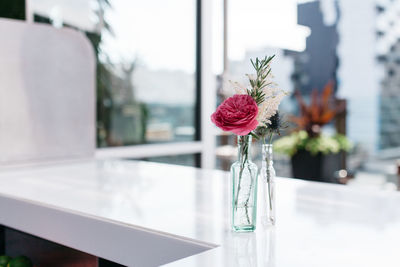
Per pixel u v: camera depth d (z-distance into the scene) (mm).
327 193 1473
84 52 2551
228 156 4234
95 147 2775
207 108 3941
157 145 3525
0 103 2188
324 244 927
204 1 3850
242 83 1027
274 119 1030
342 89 4824
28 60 2291
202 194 1454
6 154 2211
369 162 4719
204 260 831
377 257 845
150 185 1620
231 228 1032
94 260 1415
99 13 3010
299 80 4883
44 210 1317
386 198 1393
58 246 1543
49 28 2391
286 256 853
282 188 1562
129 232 1082
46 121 2375
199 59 3881
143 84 3383
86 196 1419
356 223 1102
